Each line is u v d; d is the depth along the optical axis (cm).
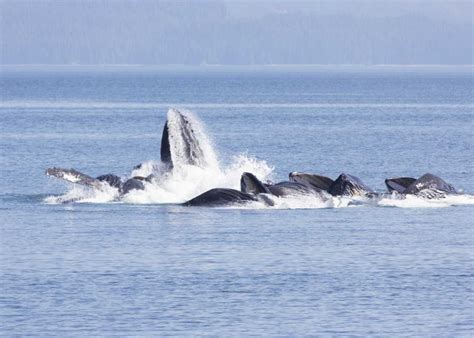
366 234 15412
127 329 10369
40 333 10219
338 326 10494
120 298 11500
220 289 11931
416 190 18588
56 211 17562
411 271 12888
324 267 13088
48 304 11238
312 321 10662
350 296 11638
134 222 16325
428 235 15388
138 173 19462
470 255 13912
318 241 14825
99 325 10488
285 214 17150
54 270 12850
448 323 10600
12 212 17500
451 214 17388
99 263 13262
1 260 13450
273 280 12356
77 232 15462
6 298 11469
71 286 12012
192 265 13162
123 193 18638
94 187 18375
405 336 10169
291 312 10981
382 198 18425
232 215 16988
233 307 11162
